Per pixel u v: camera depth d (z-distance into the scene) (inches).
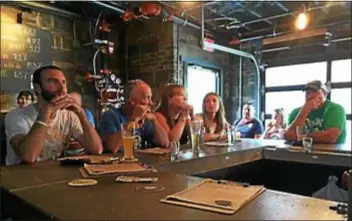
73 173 41.8
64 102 57.2
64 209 26.9
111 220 24.2
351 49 174.6
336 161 63.0
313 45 187.6
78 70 166.7
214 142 82.4
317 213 25.4
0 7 137.4
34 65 148.7
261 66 208.8
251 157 68.9
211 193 31.0
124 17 153.4
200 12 164.6
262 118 209.8
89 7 160.1
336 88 181.6
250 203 28.1
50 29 155.8
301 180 79.4
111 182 36.6
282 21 182.7
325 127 89.3
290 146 74.6
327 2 151.1
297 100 197.0
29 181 37.3
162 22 169.6
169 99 88.4
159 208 26.9
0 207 34.8
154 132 75.7
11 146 58.1
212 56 196.9
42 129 52.0
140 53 178.5
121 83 180.4
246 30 199.5
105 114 70.7
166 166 48.9
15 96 141.6
